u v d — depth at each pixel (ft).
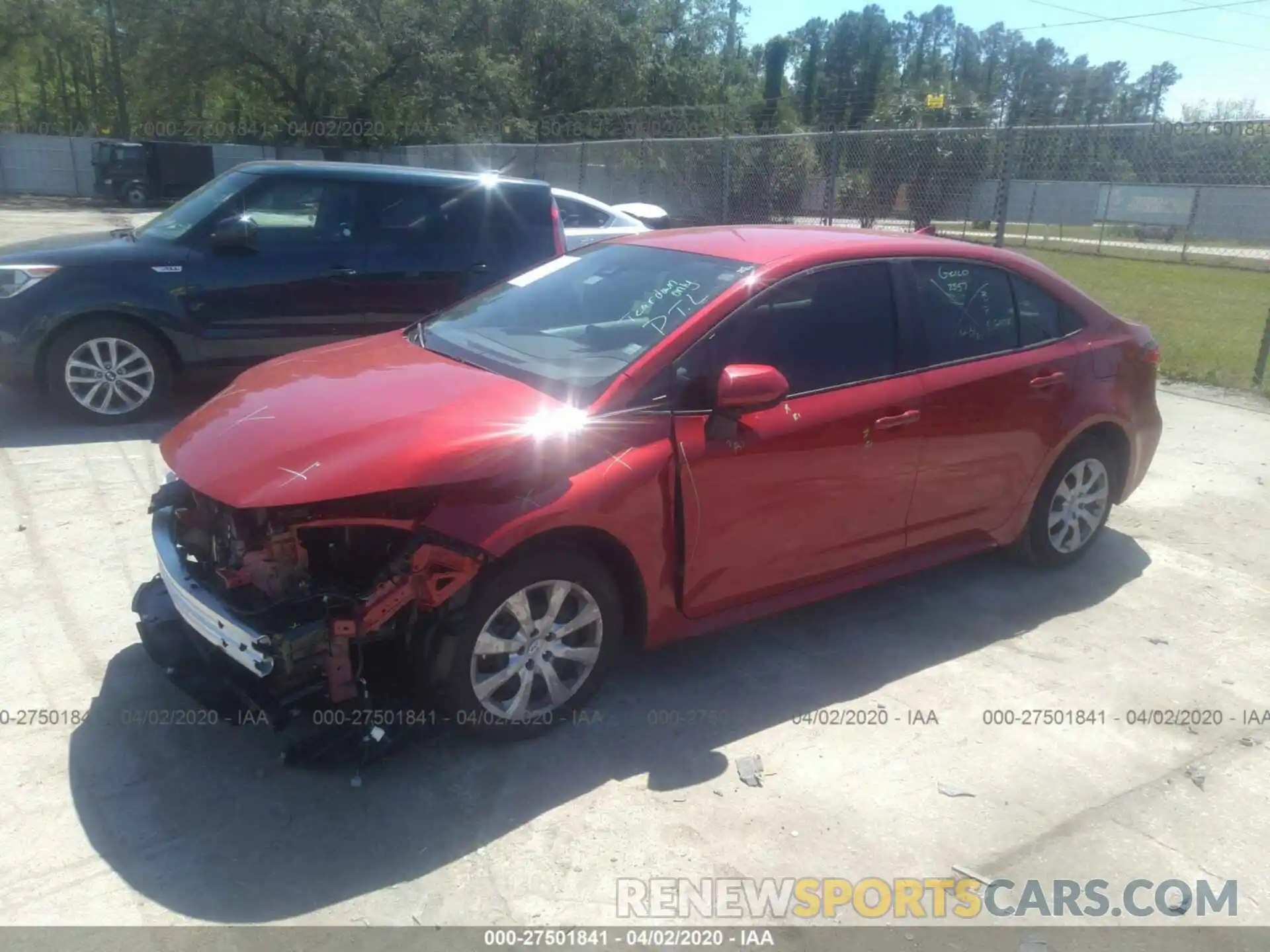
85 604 14.46
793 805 10.93
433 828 10.26
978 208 45.57
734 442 12.32
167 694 12.37
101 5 132.05
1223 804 11.27
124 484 19.17
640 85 131.75
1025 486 16.11
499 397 11.76
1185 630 15.51
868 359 13.85
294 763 10.39
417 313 25.17
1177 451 24.91
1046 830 10.73
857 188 47.44
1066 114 150.51
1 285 21.71
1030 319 16.12
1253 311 51.08
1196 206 88.02
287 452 10.68
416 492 10.73
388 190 24.88
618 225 38.86
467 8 122.83
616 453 11.50
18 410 24.08
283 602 10.16
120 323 22.63
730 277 13.17
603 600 11.79
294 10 110.42
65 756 11.09
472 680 11.01
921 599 16.29
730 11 150.30
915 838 10.50
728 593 12.88
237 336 23.62
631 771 11.36
